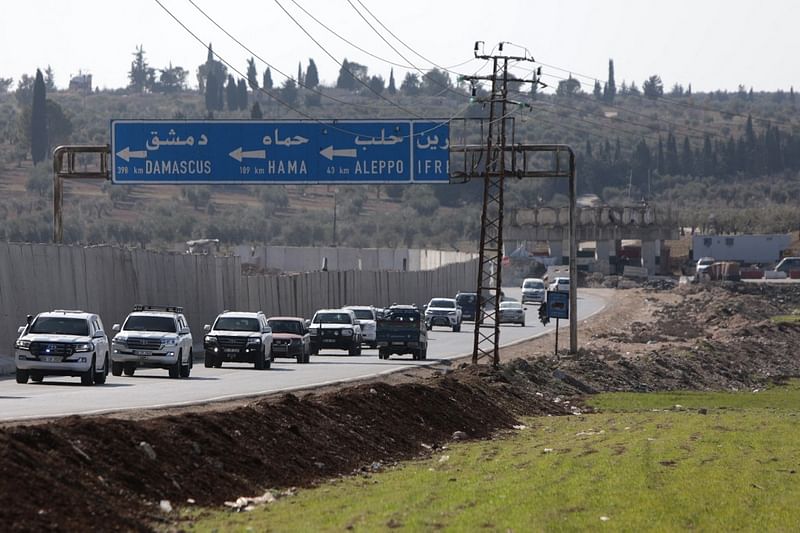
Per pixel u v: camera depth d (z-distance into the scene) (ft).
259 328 545.03
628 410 510.17
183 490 205.67
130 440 211.20
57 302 540.93
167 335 460.55
